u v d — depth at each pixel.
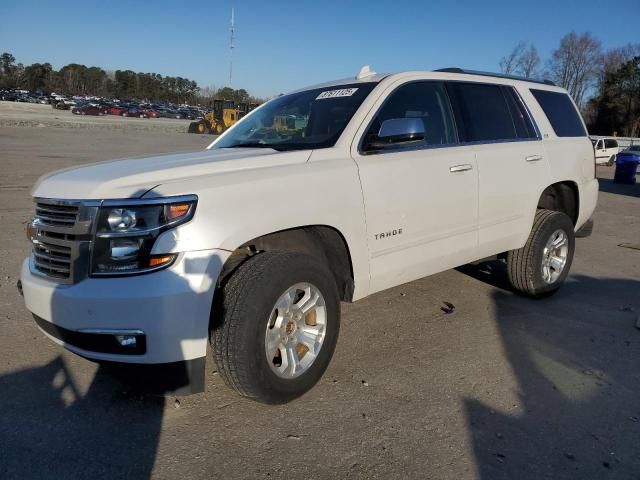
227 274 3.08
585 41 49.34
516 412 3.25
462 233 4.31
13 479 2.56
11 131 31.77
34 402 3.23
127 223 2.70
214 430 3.01
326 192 3.32
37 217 3.10
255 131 4.34
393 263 3.82
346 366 3.82
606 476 2.68
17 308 4.66
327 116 3.95
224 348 2.92
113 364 2.81
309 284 3.23
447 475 2.66
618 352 4.14
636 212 12.73
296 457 2.78
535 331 4.52
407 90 4.13
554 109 5.48
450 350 4.11
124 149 23.66
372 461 2.76
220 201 2.85
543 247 5.03
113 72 143.25
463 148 4.35
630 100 58.25
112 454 2.77
